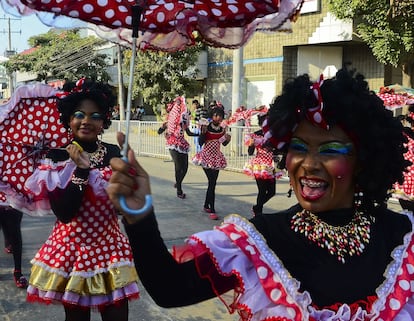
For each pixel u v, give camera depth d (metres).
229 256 1.54
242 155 11.74
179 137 8.60
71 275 2.91
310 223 1.60
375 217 1.69
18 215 4.66
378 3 10.74
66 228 2.99
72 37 27.77
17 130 3.42
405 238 1.64
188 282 1.53
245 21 1.83
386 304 1.52
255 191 9.48
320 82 1.56
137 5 1.61
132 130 15.89
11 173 3.34
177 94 21.05
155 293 1.50
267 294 1.51
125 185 1.40
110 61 28.00
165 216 7.38
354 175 1.63
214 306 4.40
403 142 1.69
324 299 1.51
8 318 4.08
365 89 1.62
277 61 19.16
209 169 7.51
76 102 3.11
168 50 1.96
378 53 11.51
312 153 1.58
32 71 29.48
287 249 1.58
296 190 1.63
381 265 1.58
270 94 19.67
